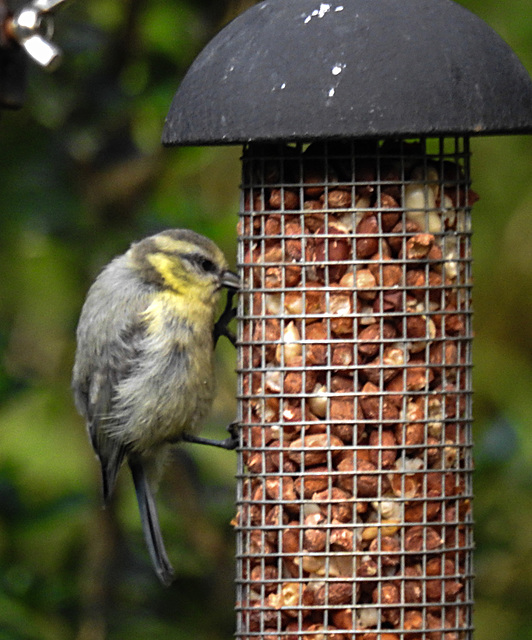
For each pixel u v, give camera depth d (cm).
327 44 895
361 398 978
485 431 1422
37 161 1397
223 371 1365
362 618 966
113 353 1142
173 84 1395
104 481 1173
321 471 977
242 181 1027
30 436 1366
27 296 1415
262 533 986
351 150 986
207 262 1134
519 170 1531
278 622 973
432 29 903
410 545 972
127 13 1367
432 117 872
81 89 1386
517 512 1378
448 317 998
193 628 1379
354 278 983
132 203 1406
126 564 1385
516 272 1535
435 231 995
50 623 1319
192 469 1388
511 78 913
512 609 1369
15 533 1350
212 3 1418
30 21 980
